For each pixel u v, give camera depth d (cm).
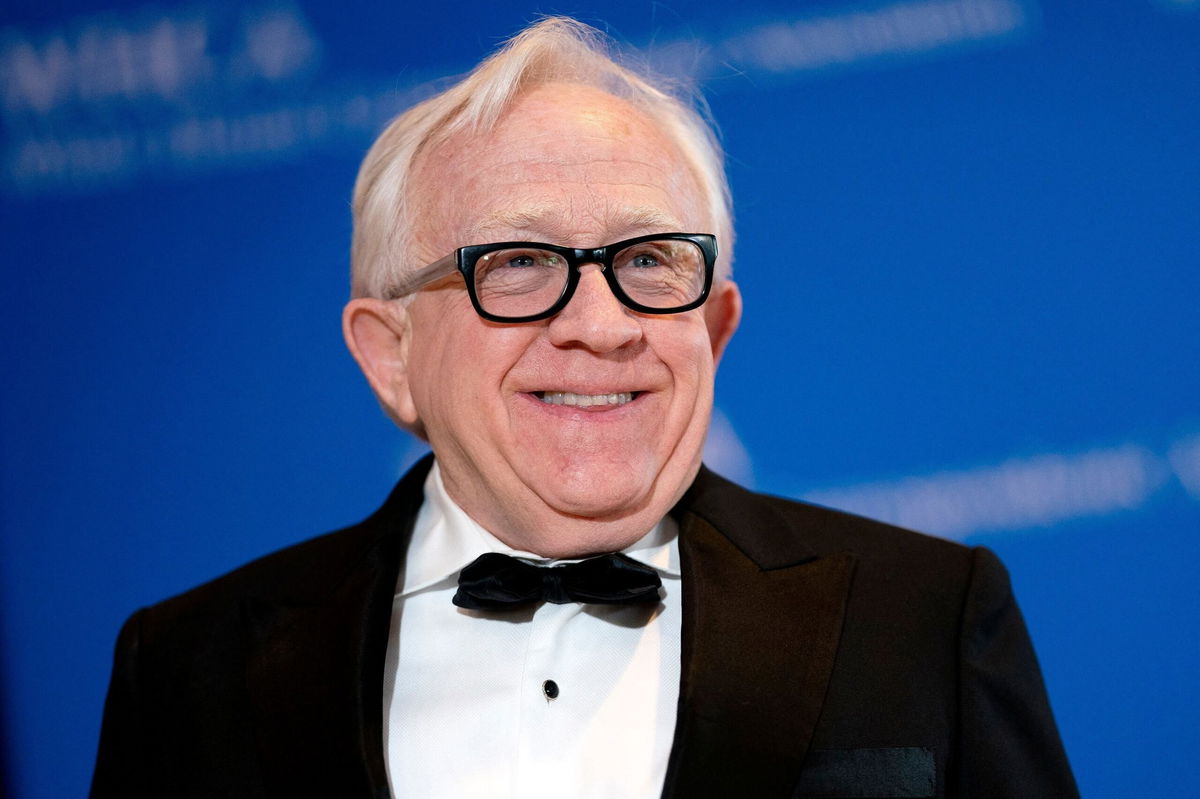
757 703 148
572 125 155
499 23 282
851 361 281
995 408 277
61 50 289
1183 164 272
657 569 165
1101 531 274
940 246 279
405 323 167
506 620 164
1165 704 272
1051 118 276
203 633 174
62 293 291
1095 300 274
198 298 290
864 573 163
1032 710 158
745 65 281
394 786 155
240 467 289
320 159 288
